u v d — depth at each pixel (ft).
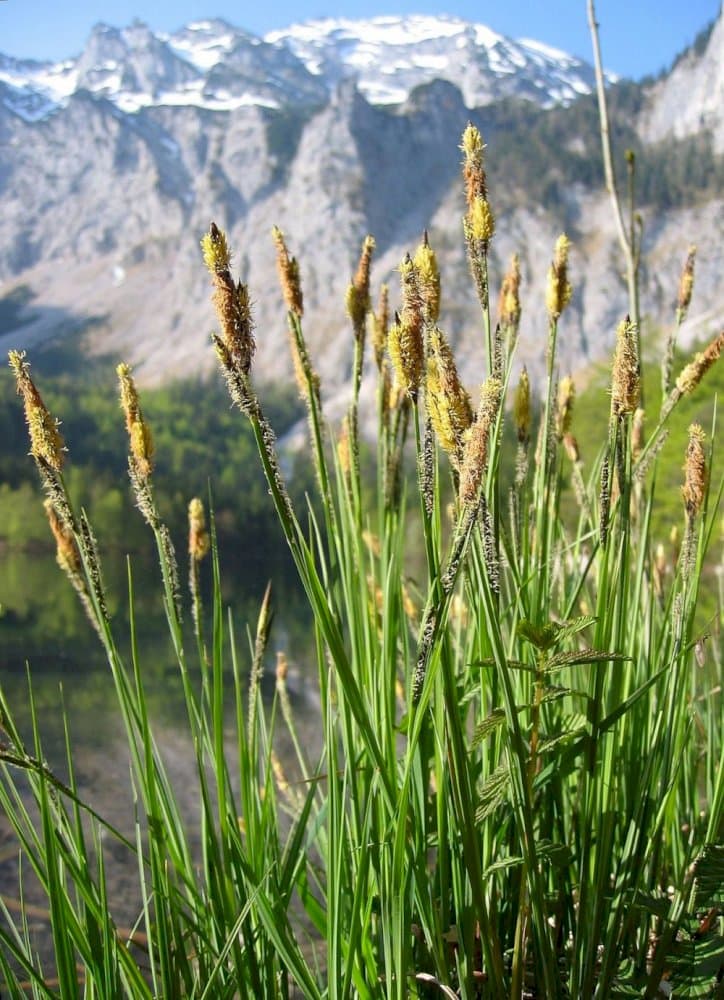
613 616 1.51
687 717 1.83
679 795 1.92
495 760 1.56
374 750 1.32
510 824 1.58
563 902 1.65
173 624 1.46
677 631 1.58
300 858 1.61
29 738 11.28
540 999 1.56
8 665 19.17
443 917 1.42
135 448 1.43
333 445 1.72
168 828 1.51
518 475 1.61
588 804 1.49
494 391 1.23
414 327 1.30
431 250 1.29
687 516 1.60
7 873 5.06
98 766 9.62
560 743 1.59
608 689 1.59
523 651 1.60
